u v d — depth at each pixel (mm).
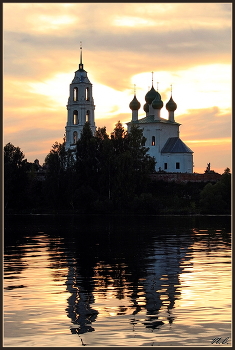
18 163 117688
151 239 55000
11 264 37500
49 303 25516
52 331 21609
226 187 106375
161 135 137375
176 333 21281
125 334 21234
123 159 106500
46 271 34344
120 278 31609
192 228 69312
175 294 27078
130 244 50219
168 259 39469
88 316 23281
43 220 87625
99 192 111000
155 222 81188
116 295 27016
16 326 22141
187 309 24312
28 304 25328
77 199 107500
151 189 116188
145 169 110312
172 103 142750
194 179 119500
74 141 155375
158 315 23438
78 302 25656
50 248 47469
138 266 36156
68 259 40000
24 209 115188
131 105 146000
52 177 112750
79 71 155750
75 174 111625
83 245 49750
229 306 24703
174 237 57000
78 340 20625
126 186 105438
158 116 139625
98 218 92188
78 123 154500
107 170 108375
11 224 78688
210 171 135500
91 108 156625
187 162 133750
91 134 115312
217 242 51438
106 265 36781
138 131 115062
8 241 54062
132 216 97688
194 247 47125
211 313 23719
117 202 105562
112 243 51344
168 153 134250
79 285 29562
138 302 25578
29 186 122188
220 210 103250
